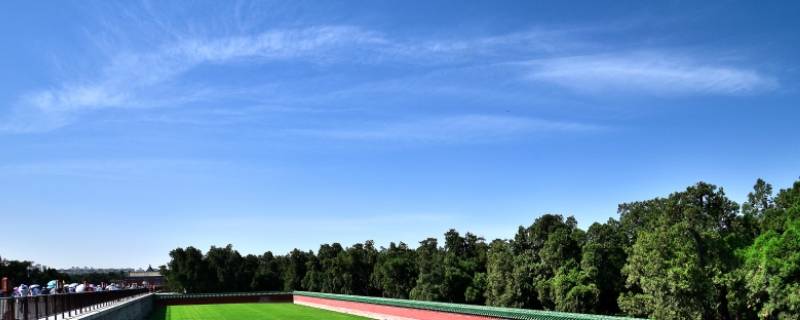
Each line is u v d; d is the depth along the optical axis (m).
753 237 61.28
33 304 25.48
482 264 100.56
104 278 181.12
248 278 150.62
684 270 53.56
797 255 43.69
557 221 80.50
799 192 51.47
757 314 48.62
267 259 166.62
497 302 79.06
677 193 63.69
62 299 30.88
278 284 152.25
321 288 133.38
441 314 52.59
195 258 146.38
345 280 125.06
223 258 151.00
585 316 36.03
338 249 147.12
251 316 79.12
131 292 75.06
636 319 32.66
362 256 129.00
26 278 115.81
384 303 67.38
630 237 76.44
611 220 81.25
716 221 62.75
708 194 63.41
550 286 71.75
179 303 115.62
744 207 63.97
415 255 114.44
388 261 110.88
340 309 87.94
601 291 69.25
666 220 59.88
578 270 71.69
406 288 108.50
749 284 48.22
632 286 68.31
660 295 55.03
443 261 97.06
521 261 78.00
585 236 75.62
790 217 47.38
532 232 81.06
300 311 89.38
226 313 86.06
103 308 40.78
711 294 53.59
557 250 73.69
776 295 44.94
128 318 55.81
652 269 55.94
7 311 22.41
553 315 38.41
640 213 77.00
